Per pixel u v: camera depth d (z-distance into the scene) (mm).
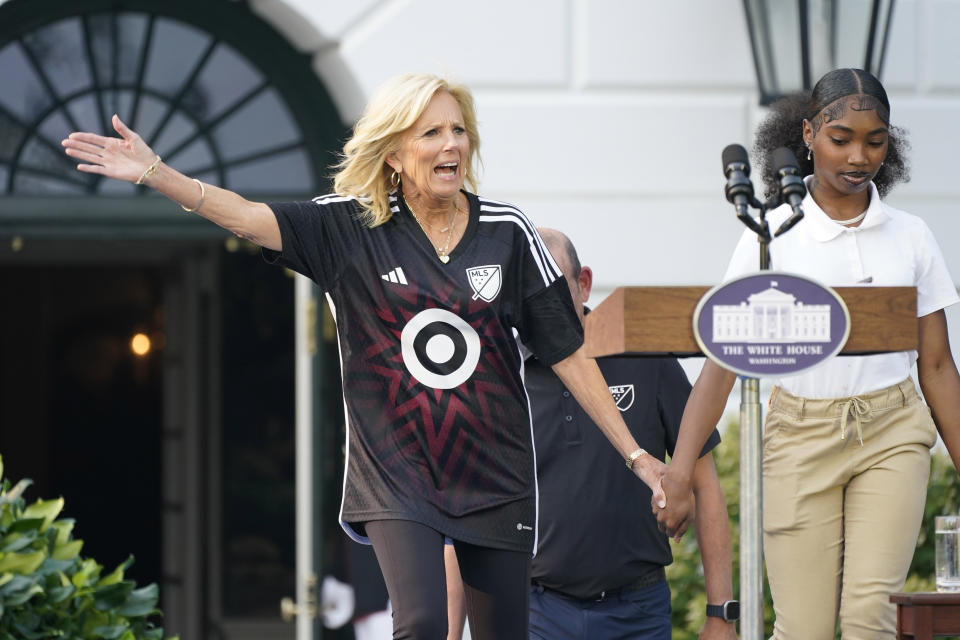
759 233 9117
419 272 10641
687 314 8547
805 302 8445
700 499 13008
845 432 11930
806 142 12133
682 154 20875
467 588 10930
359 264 10680
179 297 29797
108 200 21438
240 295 26531
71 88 21422
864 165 11633
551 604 12617
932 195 21109
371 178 10742
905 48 21203
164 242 28438
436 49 21000
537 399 12680
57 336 44156
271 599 26188
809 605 12219
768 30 19859
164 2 21469
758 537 8680
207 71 21641
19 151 21312
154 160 10508
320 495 21562
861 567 11828
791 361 8445
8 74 21297
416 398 10531
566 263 12664
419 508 10445
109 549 44594
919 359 12359
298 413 21719
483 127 20906
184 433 28609
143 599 13055
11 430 43938
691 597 18328
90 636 12328
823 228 12102
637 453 11414
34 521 12266
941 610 10562
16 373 43844
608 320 8867
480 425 10609
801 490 12148
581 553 12461
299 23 21125
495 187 20906
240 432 26250
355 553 21500
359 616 21422
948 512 17969
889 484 11852
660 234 20844
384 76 21062
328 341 21688
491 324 10680
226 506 26281
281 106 21734
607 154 20875
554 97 20984
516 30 20969
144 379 44406
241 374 26328
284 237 10641
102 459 44562
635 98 20953
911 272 12078
